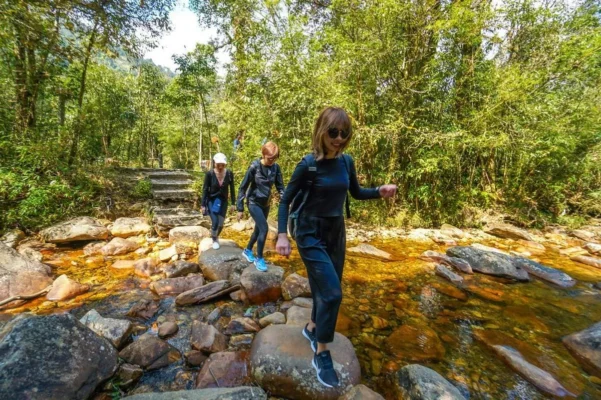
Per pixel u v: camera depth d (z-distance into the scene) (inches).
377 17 201.5
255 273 123.3
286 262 161.9
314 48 242.1
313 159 63.4
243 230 222.7
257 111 258.4
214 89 499.8
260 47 288.7
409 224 253.8
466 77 237.0
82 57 242.5
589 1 245.6
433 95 238.7
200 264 145.6
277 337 81.3
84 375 66.2
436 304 123.4
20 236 175.9
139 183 276.4
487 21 221.0
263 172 131.2
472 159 258.2
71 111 259.6
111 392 69.9
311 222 66.1
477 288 140.6
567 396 75.0
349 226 243.4
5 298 110.6
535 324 110.7
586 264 184.2
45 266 138.8
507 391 76.4
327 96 219.1
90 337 74.0
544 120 234.8
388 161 249.8
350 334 99.8
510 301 128.8
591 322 113.6
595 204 282.8
